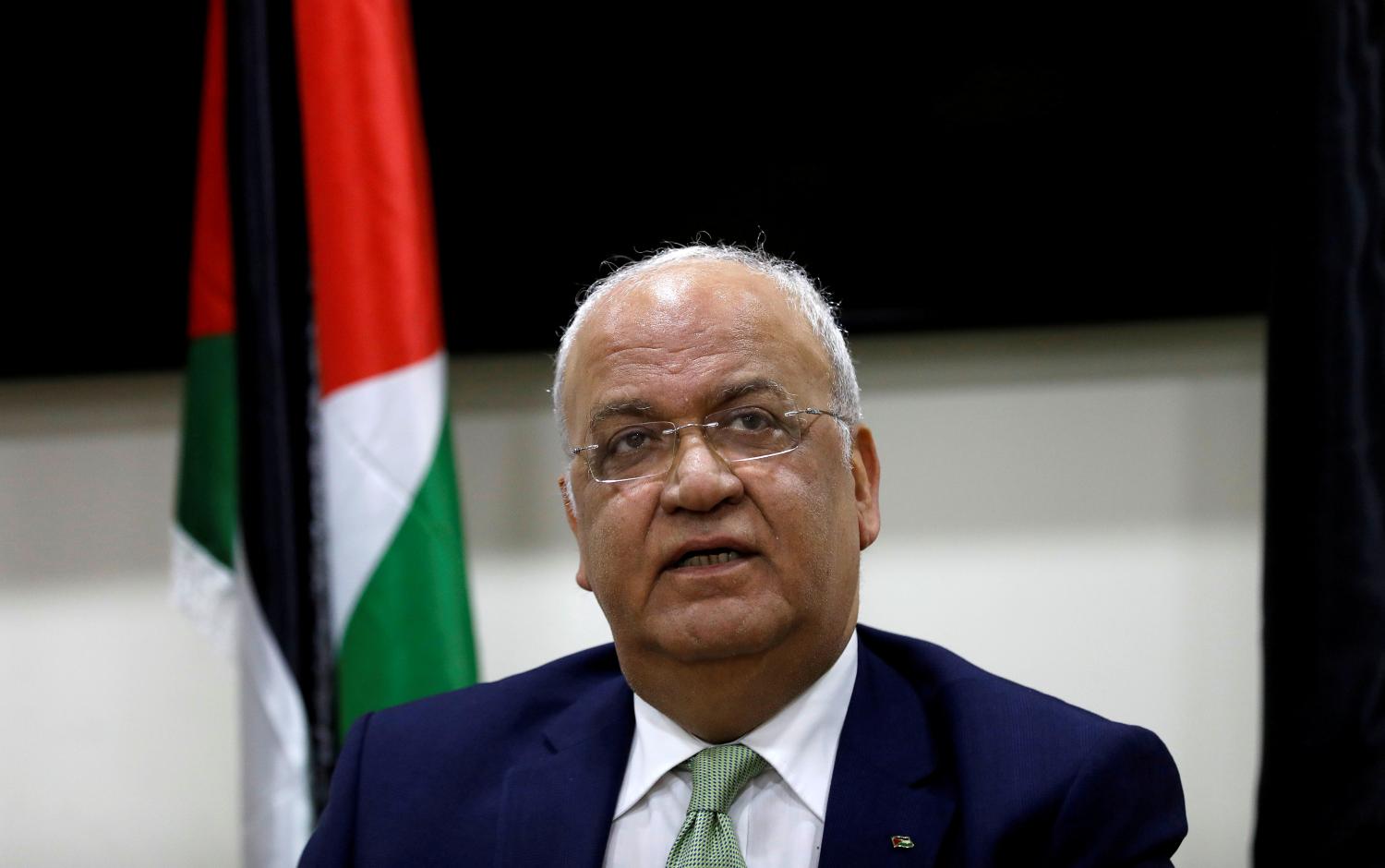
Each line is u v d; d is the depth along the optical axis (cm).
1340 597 714
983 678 494
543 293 928
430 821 486
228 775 932
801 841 452
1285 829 716
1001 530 889
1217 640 864
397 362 807
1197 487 877
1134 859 427
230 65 850
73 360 948
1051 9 906
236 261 830
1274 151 782
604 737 495
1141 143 888
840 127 919
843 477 477
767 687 457
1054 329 895
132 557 953
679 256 506
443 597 786
